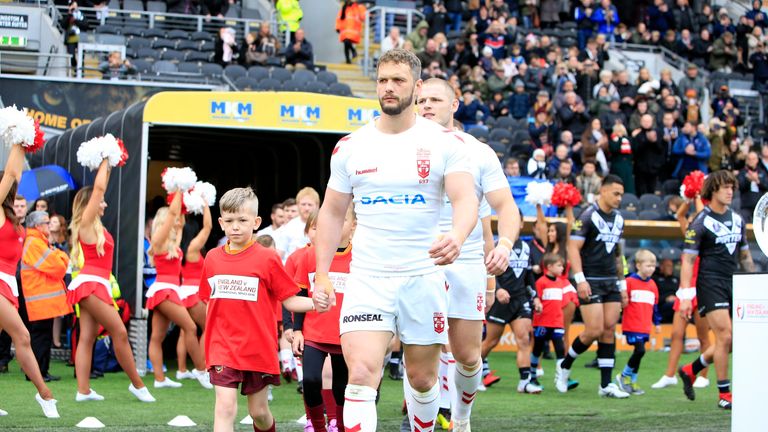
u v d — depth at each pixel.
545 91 20.14
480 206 6.14
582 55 23.19
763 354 5.55
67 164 13.55
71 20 19.59
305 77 20.34
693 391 9.77
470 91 20.33
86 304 8.51
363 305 4.87
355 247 4.99
